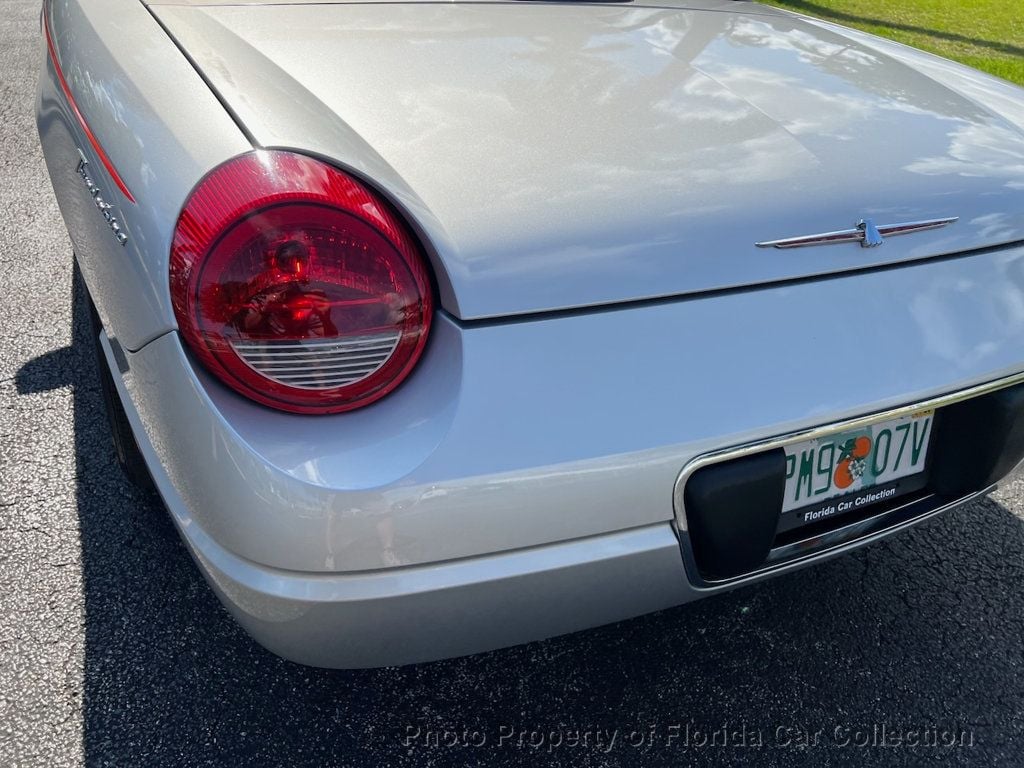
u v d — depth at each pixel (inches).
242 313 43.4
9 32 254.5
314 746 63.9
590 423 47.2
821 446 55.7
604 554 49.3
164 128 49.1
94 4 71.2
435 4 69.0
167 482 52.5
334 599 46.0
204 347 44.0
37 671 67.7
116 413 78.3
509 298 46.2
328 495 43.8
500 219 46.6
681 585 53.6
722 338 50.7
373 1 68.6
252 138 45.9
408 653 50.3
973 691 71.3
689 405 49.4
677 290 49.9
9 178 158.7
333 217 43.7
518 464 45.9
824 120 60.1
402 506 44.6
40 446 92.3
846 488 58.2
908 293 56.7
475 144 50.0
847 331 54.2
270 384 44.5
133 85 54.7
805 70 67.8
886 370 55.1
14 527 81.6
